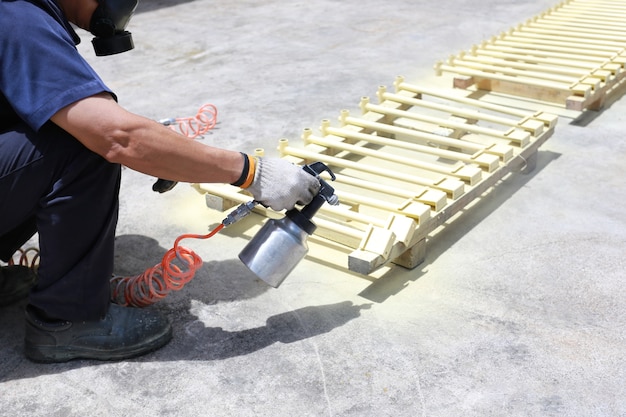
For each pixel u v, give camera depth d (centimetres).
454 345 225
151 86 482
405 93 421
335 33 607
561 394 203
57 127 196
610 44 475
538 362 216
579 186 332
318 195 220
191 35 610
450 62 468
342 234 269
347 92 464
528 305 245
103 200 205
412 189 333
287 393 206
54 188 199
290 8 702
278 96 459
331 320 239
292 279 265
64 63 186
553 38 502
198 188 306
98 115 187
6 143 193
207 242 292
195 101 452
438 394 204
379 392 205
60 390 209
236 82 488
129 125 189
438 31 605
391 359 219
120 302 248
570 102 393
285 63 529
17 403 204
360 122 365
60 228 203
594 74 416
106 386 210
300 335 232
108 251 212
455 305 246
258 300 252
